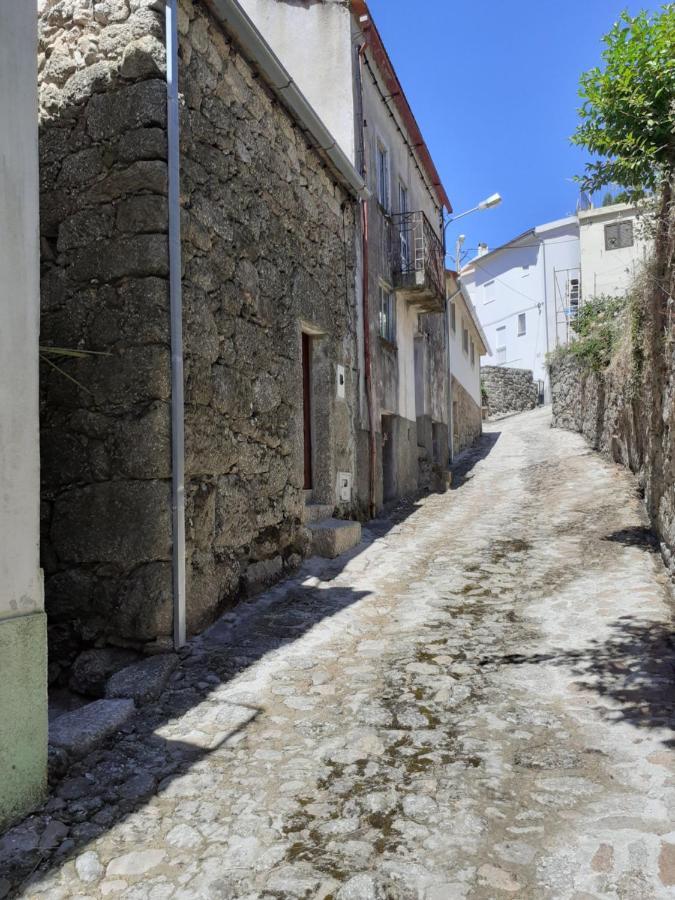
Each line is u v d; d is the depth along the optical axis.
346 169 7.63
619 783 2.67
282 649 4.37
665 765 2.77
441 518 9.05
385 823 2.50
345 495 7.90
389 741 3.14
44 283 4.59
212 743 3.18
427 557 6.84
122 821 2.58
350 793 2.72
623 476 9.93
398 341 11.04
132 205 4.33
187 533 4.48
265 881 2.21
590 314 14.10
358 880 2.18
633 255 21.75
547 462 12.98
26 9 2.74
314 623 4.85
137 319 4.29
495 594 5.45
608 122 4.67
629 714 3.24
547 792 2.65
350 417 8.19
